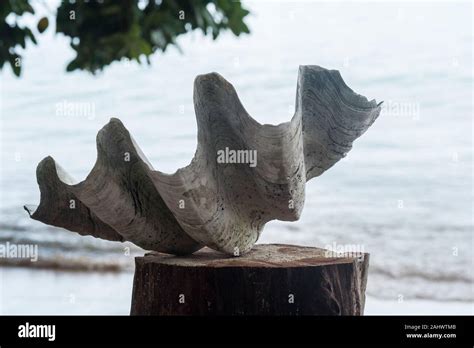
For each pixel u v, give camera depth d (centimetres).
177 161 787
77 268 780
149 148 836
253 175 237
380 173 882
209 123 232
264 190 238
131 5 409
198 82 224
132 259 797
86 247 807
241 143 234
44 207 262
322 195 869
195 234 241
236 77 983
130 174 238
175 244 256
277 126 217
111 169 230
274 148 222
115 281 716
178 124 925
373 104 254
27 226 888
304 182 244
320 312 240
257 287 238
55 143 1030
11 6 420
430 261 792
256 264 243
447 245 817
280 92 959
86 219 262
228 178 242
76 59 418
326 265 243
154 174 222
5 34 423
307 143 257
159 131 887
